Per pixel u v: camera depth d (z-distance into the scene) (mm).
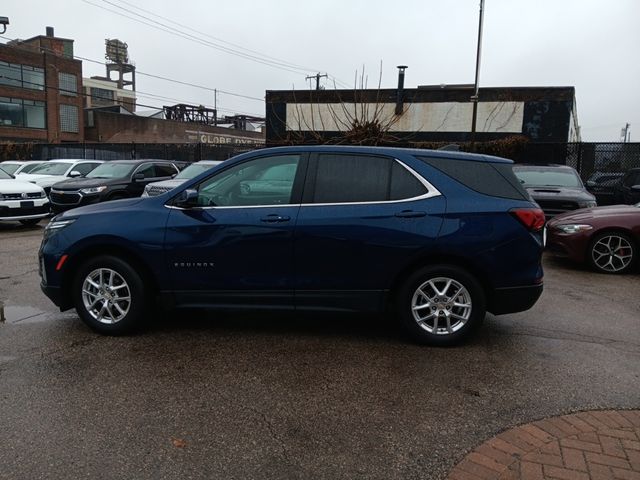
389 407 3537
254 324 5289
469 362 4312
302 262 4566
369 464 2900
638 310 5902
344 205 4555
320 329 5137
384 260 4496
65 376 3979
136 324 4844
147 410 3471
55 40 50594
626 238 7793
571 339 4891
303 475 2801
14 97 44781
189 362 4277
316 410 3492
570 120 20062
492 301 4570
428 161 4633
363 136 15141
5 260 8398
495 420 3361
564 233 8125
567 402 3607
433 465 2887
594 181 14273
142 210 4816
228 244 4613
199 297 4738
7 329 5047
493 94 20484
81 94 50062
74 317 5441
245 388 3807
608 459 2893
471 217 4457
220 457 2953
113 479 2750
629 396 3705
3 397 3631
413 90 21172
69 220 4941
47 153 28266
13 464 2861
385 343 4750
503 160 4762
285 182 4684
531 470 2795
